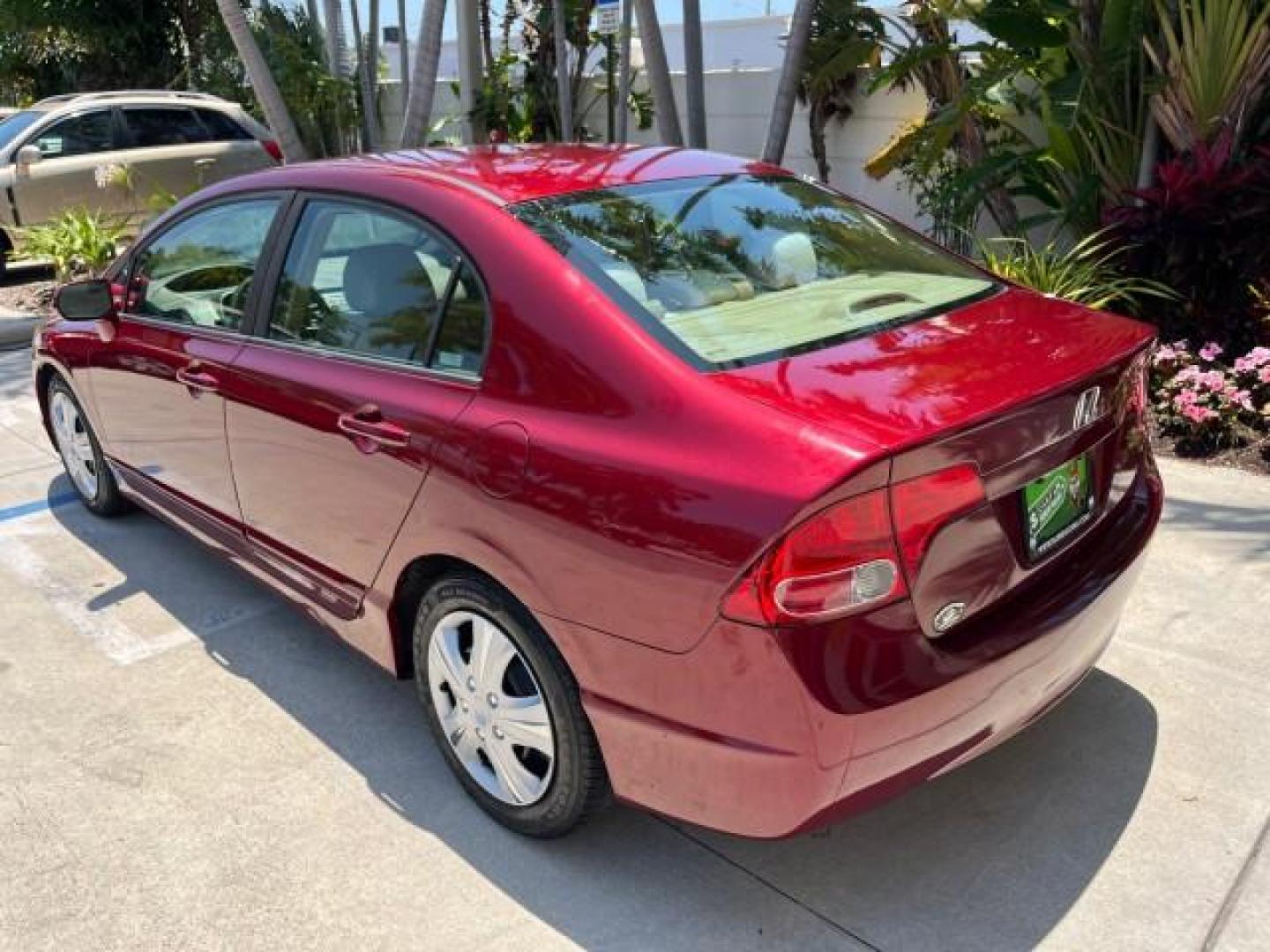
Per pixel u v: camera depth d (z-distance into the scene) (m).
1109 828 2.79
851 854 2.76
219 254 3.76
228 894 2.72
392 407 2.88
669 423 2.34
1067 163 6.75
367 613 3.17
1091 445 2.59
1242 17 5.81
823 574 2.11
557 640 2.51
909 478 2.15
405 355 2.96
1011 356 2.55
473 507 2.64
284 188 3.54
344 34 15.25
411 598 3.07
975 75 7.39
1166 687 3.33
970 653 2.30
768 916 2.58
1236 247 5.62
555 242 2.76
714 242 2.99
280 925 2.62
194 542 4.57
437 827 2.94
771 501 2.11
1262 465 4.82
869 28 8.09
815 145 8.82
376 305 3.08
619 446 2.37
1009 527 2.41
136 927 2.63
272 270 3.49
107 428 4.49
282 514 3.43
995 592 2.40
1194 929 2.48
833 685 2.13
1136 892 2.59
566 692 2.57
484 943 2.54
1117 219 6.13
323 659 3.80
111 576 4.48
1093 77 6.37
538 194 2.99
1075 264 6.12
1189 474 4.82
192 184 11.74
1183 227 5.71
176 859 2.85
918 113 8.32
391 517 2.92
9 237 10.85
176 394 3.84
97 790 3.13
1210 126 6.13
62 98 11.59
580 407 2.49
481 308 2.77
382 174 3.23
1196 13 5.89
